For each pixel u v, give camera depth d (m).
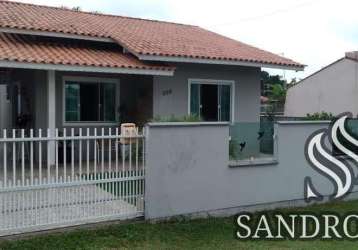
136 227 7.60
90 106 14.41
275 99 39.00
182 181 8.38
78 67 11.79
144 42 14.27
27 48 12.42
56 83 13.73
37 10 16.06
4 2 16.09
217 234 7.77
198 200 8.61
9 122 15.86
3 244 6.46
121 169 7.76
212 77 15.20
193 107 14.94
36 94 13.16
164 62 13.82
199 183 8.61
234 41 18.38
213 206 8.84
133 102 15.14
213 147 8.81
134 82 15.10
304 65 15.98
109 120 14.81
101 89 14.61
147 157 7.95
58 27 13.43
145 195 7.95
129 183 7.84
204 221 8.43
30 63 11.07
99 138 7.45
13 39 13.10
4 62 10.76
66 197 7.17
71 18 15.80
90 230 7.25
